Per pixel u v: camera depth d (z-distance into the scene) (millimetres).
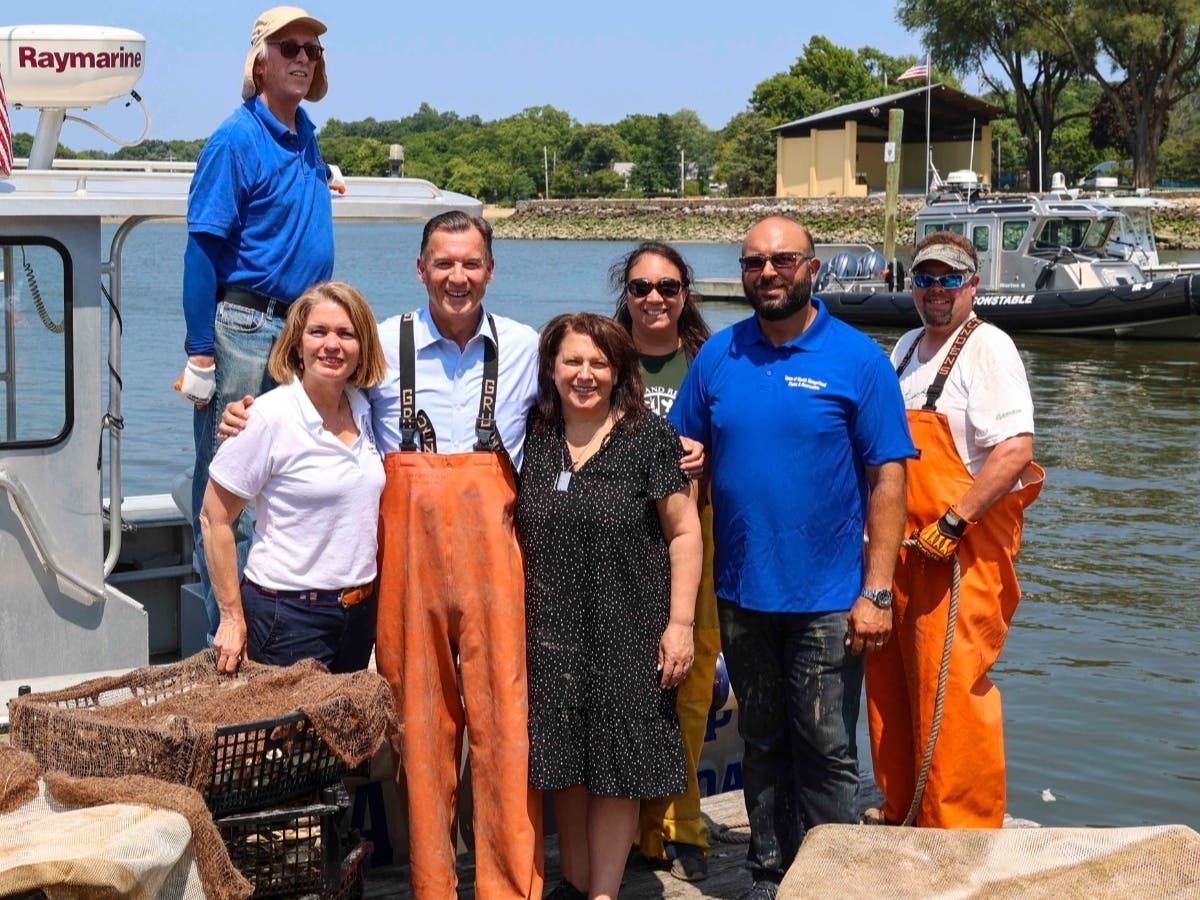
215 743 3215
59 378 4555
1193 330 26766
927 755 4223
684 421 4160
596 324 3750
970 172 29891
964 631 4199
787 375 3912
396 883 4199
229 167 4176
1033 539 12516
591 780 3797
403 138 118875
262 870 3346
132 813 3006
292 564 3764
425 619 3730
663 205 79500
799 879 3545
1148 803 7270
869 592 3938
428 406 3787
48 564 4621
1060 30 54969
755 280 3859
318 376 3684
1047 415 19734
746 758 4195
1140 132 55906
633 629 3791
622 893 4305
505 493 3766
